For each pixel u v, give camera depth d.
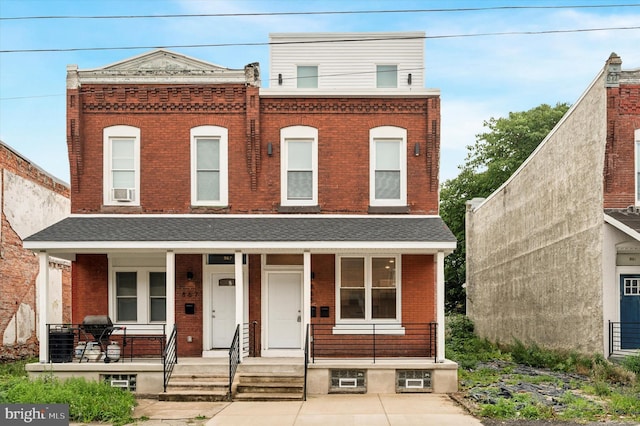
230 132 17.94
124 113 17.98
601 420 11.95
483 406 13.15
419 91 17.86
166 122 17.98
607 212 17.98
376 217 17.70
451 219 42.00
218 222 17.27
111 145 18.02
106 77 17.92
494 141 41.03
